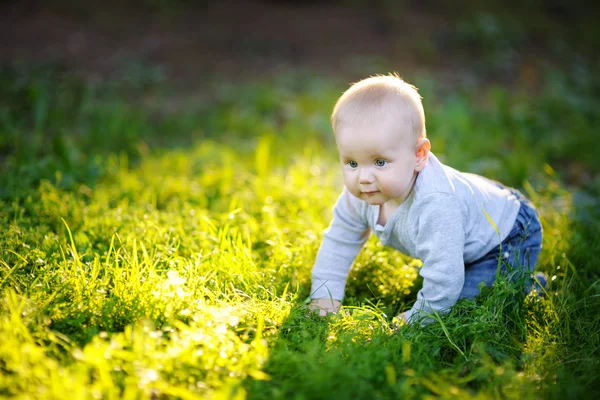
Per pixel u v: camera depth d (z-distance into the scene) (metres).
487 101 6.62
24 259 2.62
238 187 4.07
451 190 2.48
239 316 2.31
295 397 1.86
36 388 1.84
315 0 9.22
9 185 3.67
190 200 3.83
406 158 2.37
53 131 5.30
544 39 8.59
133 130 5.30
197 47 7.82
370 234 2.90
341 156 2.43
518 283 2.57
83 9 8.45
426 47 7.93
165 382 1.94
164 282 2.38
